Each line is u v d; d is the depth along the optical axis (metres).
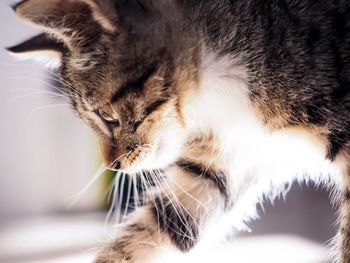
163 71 0.37
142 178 0.42
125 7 0.36
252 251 0.57
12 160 0.76
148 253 0.42
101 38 0.37
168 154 0.40
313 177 0.41
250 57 0.37
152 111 0.38
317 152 0.37
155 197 0.42
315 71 0.35
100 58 0.38
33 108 0.73
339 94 0.35
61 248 0.61
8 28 0.72
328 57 0.35
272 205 0.72
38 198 0.77
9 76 0.73
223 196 0.42
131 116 0.38
